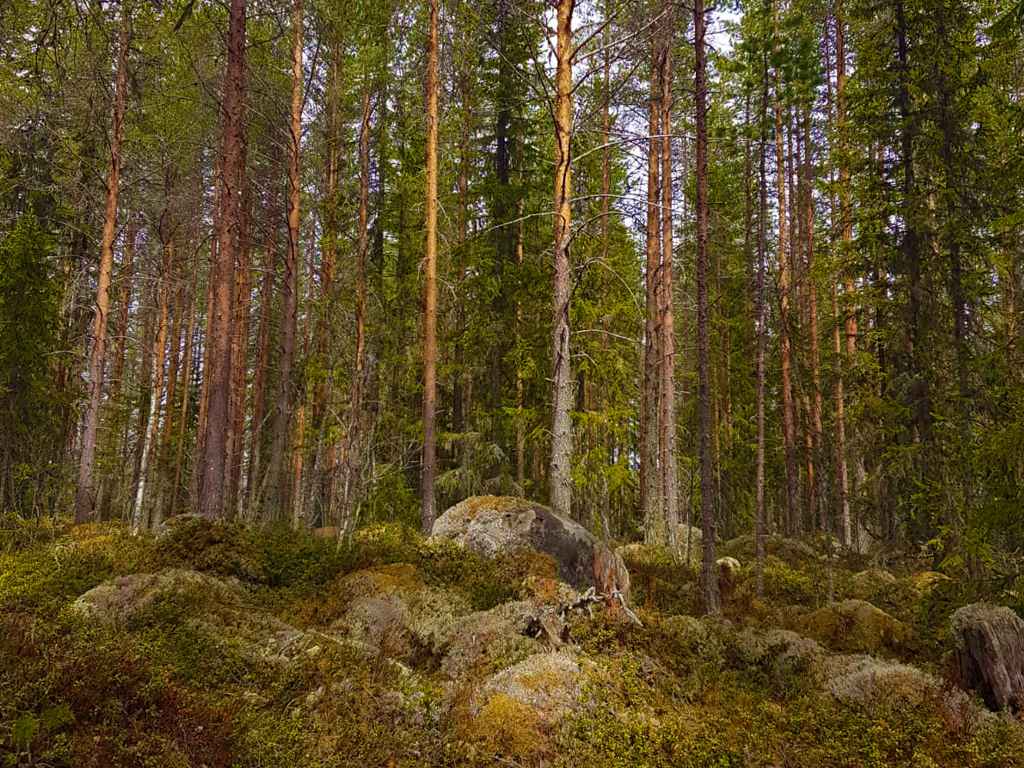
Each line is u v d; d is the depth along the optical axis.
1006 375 11.84
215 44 18.05
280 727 5.54
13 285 18.02
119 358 26.78
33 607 7.53
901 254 15.28
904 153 15.44
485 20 18.33
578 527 12.73
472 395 21.42
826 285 21.92
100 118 17.69
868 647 10.02
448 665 7.68
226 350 13.68
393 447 19.61
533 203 22.53
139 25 13.49
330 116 20.47
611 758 5.78
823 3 22.75
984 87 14.75
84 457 18.56
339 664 6.87
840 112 21.23
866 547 21.86
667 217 19.53
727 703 7.58
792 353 19.69
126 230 25.39
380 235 25.14
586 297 18.42
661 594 12.28
